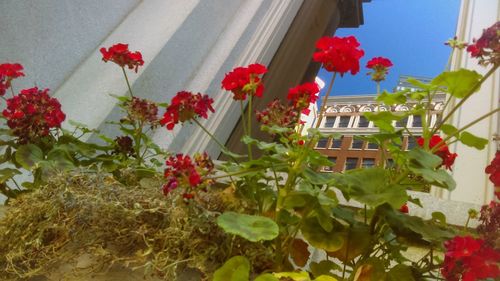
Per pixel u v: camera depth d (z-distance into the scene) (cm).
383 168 80
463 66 188
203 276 69
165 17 208
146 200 76
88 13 179
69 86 165
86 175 86
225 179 107
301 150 78
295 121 92
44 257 72
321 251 111
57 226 73
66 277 71
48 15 160
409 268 75
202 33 224
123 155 122
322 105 84
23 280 75
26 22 151
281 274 62
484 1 214
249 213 84
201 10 223
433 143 87
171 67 196
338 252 77
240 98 91
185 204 70
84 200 74
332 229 76
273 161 77
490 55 74
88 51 179
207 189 78
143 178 102
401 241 80
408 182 79
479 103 168
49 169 93
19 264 76
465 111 168
